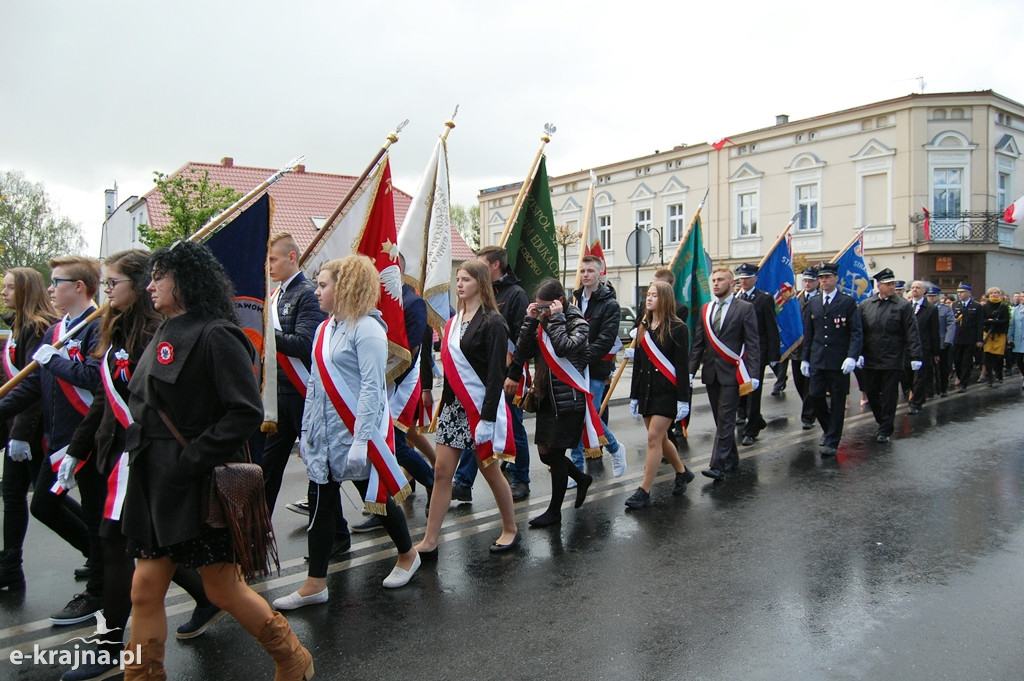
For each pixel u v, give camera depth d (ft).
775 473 23.35
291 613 13.24
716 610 13.24
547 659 11.55
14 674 11.30
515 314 20.98
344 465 13.17
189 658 11.64
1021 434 29.43
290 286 16.49
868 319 28.94
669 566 15.38
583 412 17.67
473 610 13.33
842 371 25.77
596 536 17.34
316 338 13.47
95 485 12.43
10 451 14.11
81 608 13.01
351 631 12.53
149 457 9.41
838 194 87.76
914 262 82.33
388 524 14.05
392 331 16.70
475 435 15.25
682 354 19.43
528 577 14.87
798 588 14.16
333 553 16.24
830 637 12.17
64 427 13.08
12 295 14.92
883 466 24.07
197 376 9.39
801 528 17.78
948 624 12.58
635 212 109.19
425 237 20.53
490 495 21.11
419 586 14.44
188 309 9.64
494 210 131.75
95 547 12.87
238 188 95.04
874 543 16.62
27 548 17.13
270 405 15.01
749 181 95.76
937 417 34.14
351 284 13.00
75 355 12.41
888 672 11.02
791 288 37.19
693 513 19.08
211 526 9.26
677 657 11.57
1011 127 85.46
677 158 103.24
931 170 81.56
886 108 83.05
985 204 81.46
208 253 9.95
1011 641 11.96
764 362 28.22
